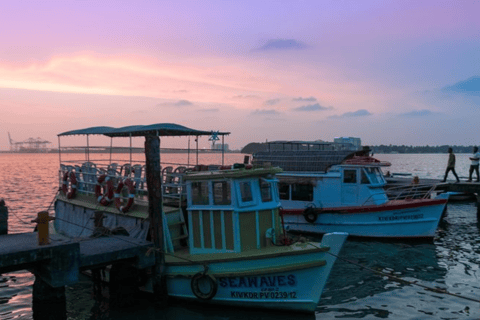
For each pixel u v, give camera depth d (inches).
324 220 826.8
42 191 1899.6
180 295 457.1
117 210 551.5
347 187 814.5
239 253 433.4
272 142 1019.3
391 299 481.7
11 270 385.7
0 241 421.7
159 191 454.6
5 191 1883.6
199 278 431.2
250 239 443.8
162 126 546.9
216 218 453.1
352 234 802.8
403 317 430.0
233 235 441.1
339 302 473.1
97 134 650.2
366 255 676.7
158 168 454.9
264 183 462.3
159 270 449.7
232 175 436.1
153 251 445.7
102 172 649.0
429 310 448.1
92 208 594.6
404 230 767.7
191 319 420.8
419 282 541.6
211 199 455.2
